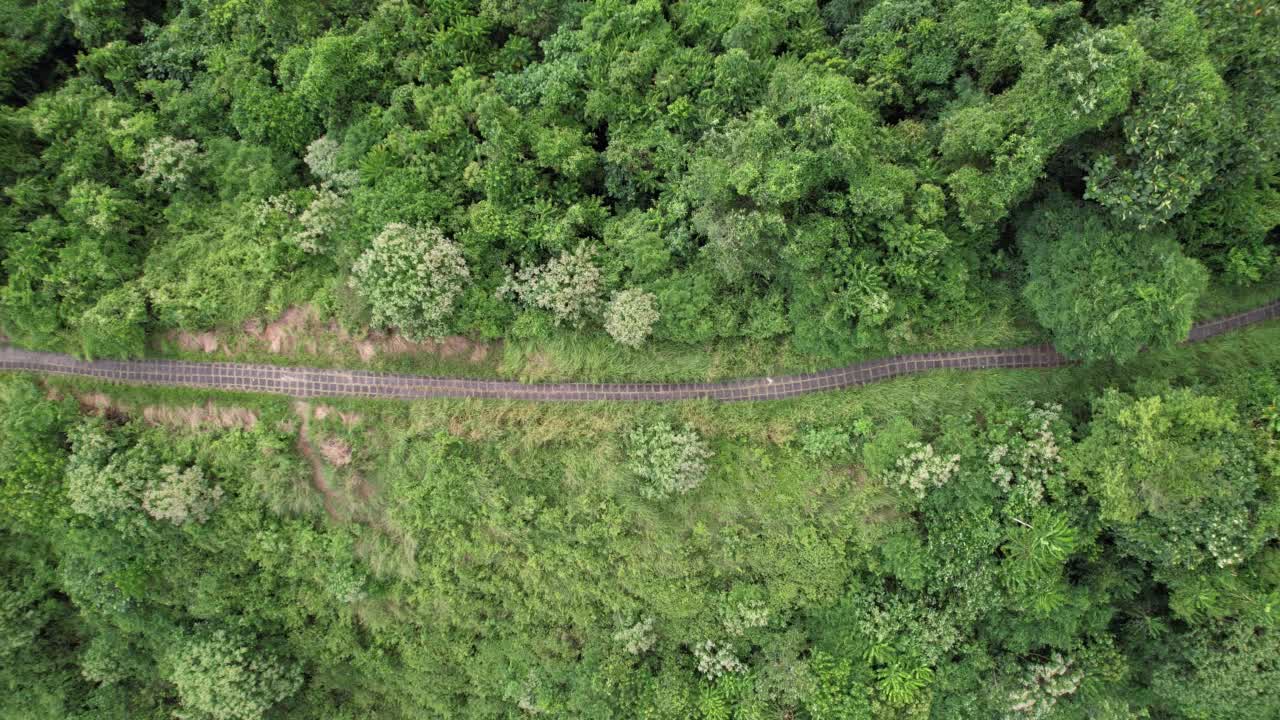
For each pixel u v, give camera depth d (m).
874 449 28.02
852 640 28.73
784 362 29.45
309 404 29.88
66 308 28.84
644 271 28.03
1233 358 28.11
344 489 29.95
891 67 26.80
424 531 30.25
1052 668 27.81
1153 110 22.55
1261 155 23.42
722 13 27.73
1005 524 26.94
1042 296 26.34
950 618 28.11
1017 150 23.83
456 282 27.89
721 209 26.12
